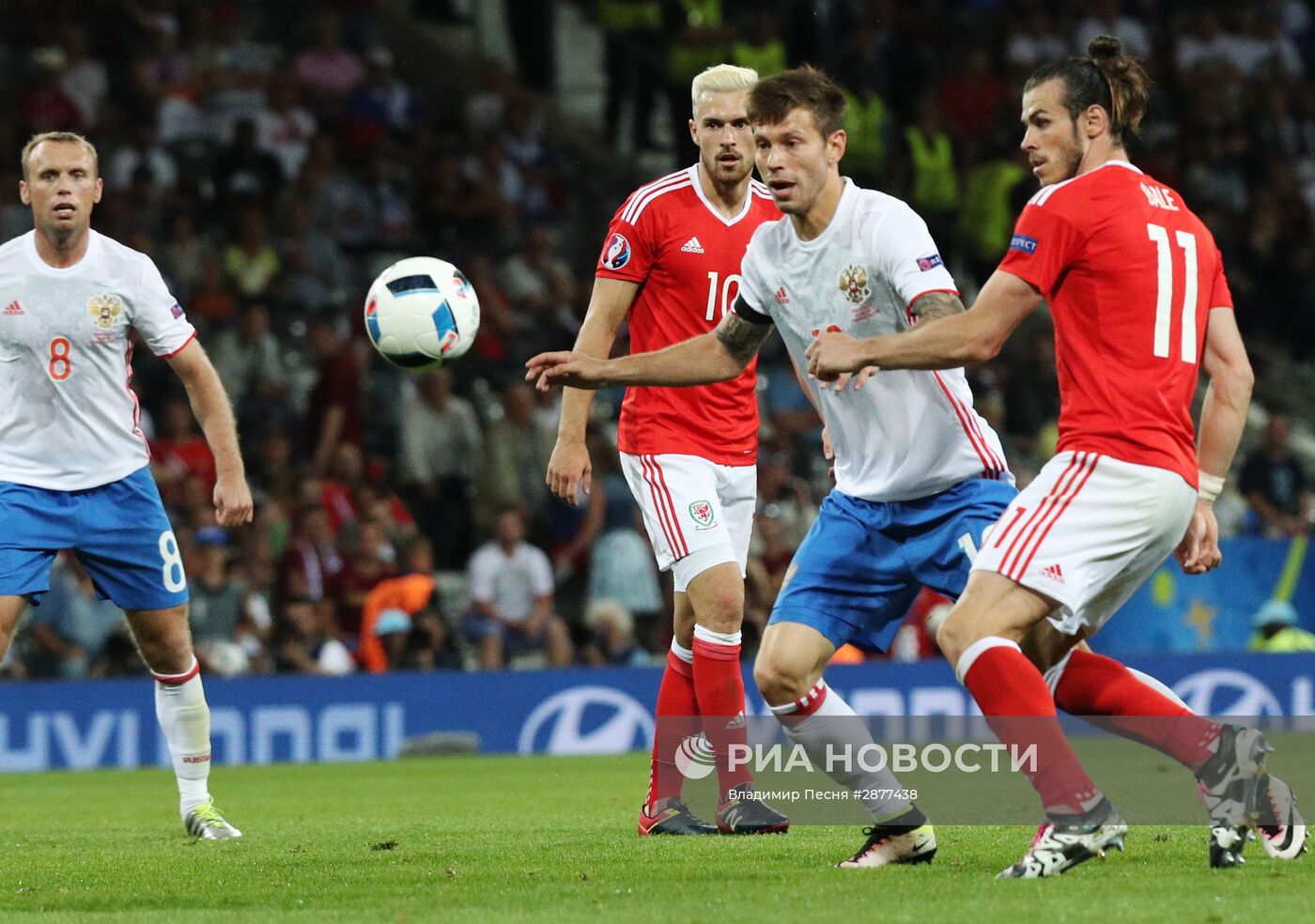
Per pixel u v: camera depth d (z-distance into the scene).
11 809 31.23
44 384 22.86
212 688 45.06
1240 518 57.84
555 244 71.62
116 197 61.19
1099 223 17.03
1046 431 59.88
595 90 83.56
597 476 55.88
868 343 16.92
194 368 23.56
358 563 50.41
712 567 23.28
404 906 16.30
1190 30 80.62
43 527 22.98
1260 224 73.81
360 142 68.94
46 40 68.88
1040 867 16.91
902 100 70.56
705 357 19.64
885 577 19.41
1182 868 17.81
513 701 47.31
